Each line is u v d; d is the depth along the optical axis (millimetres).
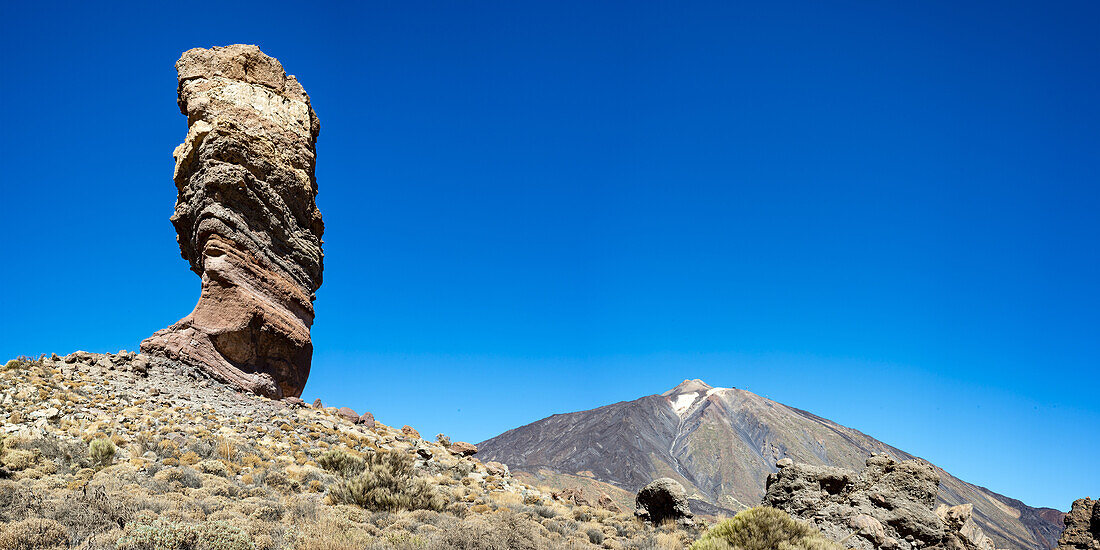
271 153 41469
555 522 24516
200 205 38594
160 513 16594
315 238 44438
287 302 40594
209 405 32344
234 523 16594
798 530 17953
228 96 40781
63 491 18062
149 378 33312
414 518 20828
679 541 23594
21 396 28094
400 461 27000
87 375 32062
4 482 17797
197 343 35875
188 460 24391
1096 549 31844
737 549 17406
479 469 34781
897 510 20719
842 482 22141
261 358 38531
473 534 17531
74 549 13211
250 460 26000
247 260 38625
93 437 25188
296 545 15492
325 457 27219
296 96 45438
